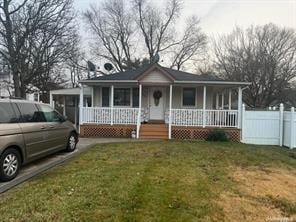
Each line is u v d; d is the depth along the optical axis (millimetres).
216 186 6551
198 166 8508
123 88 18922
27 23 20688
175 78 16422
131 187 6094
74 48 25562
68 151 10406
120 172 7367
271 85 35875
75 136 10977
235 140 15734
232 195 6012
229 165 8922
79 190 5824
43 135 8281
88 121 16766
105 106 19047
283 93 36000
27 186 6113
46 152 8531
